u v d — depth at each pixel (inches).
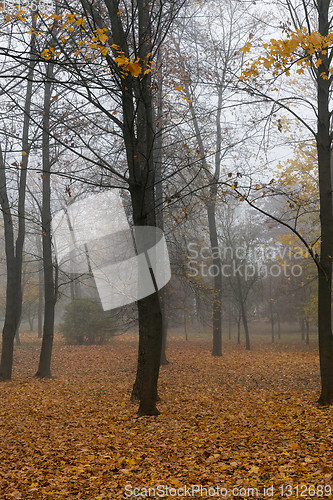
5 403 343.0
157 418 278.5
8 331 484.1
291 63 276.4
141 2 310.5
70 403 344.5
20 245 505.4
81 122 430.6
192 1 483.8
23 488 164.6
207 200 575.8
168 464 186.9
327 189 319.9
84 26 305.0
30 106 505.0
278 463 180.2
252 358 698.8
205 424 259.9
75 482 169.9
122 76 251.3
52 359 703.7
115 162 455.5
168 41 533.0
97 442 223.5
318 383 422.0
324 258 314.2
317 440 207.8
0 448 217.2
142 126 336.2
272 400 338.6
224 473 173.9
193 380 476.7
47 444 221.5
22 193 506.6
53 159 493.0
